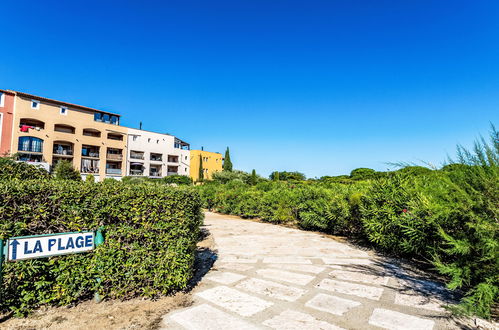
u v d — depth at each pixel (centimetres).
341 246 725
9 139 3334
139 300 356
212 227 1019
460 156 391
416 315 330
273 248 698
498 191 334
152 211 365
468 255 353
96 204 332
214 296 381
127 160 4631
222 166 6994
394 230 599
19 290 302
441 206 409
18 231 288
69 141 3897
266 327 296
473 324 308
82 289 328
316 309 345
